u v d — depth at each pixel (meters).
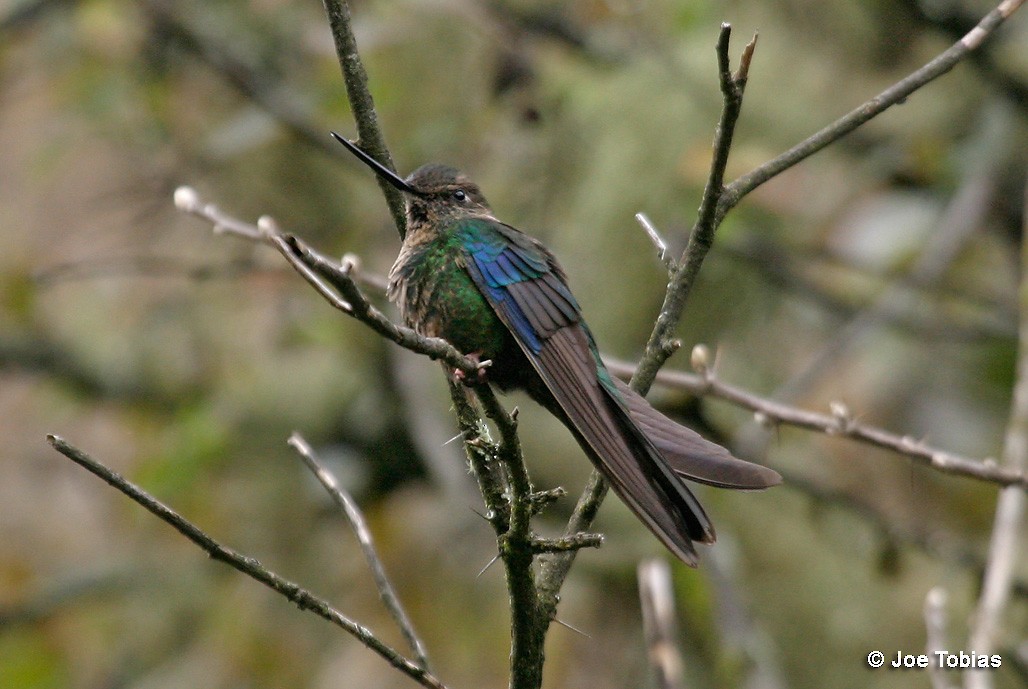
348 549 13.38
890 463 11.95
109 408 14.57
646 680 12.45
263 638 13.07
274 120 12.56
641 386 5.54
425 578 13.18
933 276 10.18
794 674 11.68
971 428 12.19
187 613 13.72
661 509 4.86
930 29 11.25
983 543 11.63
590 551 12.73
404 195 6.48
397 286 6.37
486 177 12.26
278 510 13.45
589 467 12.65
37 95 13.64
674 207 11.47
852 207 11.60
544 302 6.00
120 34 12.41
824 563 11.98
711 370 7.00
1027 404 6.51
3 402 14.80
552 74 12.00
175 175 13.50
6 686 13.44
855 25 11.59
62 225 14.45
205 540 4.41
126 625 13.73
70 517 14.53
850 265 11.40
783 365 12.23
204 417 13.03
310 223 13.62
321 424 13.63
